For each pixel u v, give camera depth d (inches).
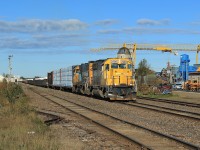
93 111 1094.4
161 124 784.9
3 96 1422.2
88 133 665.6
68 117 953.5
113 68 1562.5
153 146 519.8
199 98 1748.3
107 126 742.5
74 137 616.7
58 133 650.2
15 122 722.2
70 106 1321.4
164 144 535.8
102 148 514.6
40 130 630.5
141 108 1184.8
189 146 506.3
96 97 1861.5
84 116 925.8
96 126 766.5
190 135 635.5
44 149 450.6
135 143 535.2
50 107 1306.6
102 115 977.5
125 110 1123.3
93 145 539.8
